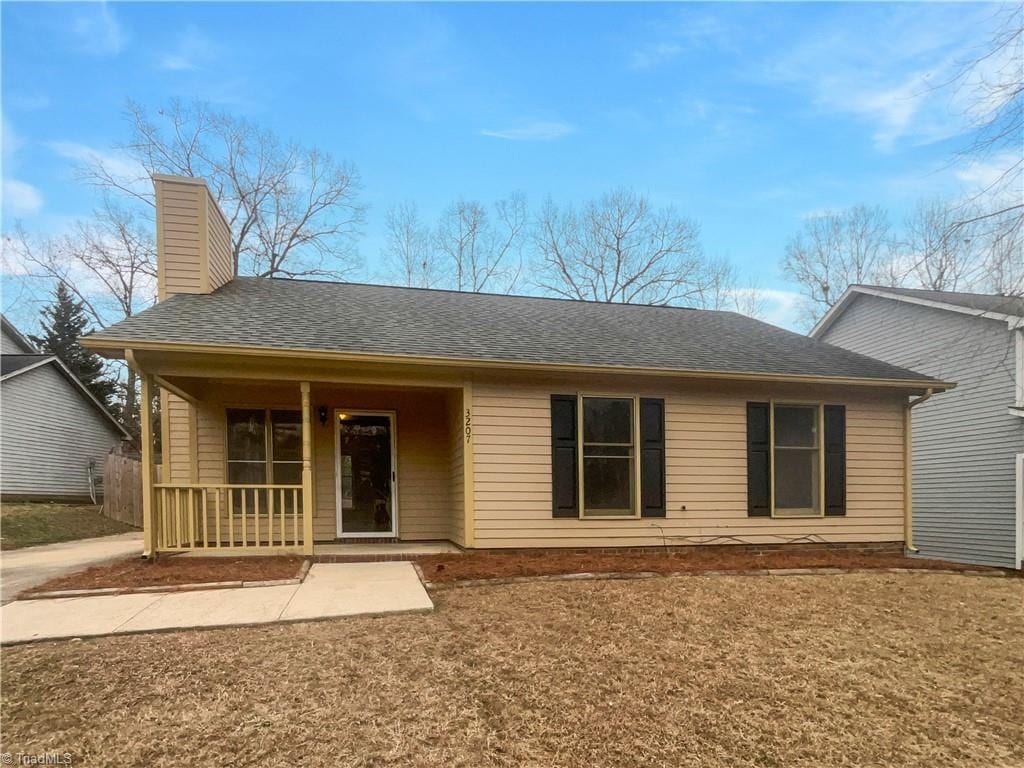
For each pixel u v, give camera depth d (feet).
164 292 28.50
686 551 26.58
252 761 9.14
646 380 26.96
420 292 36.55
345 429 29.55
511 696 11.52
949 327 40.57
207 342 21.61
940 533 40.68
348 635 14.43
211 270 29.78
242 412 28.30
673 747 10.00
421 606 16.62
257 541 23.54
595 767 9.29
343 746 9.62
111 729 10.02
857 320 49.34
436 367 24.25
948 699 12.28
